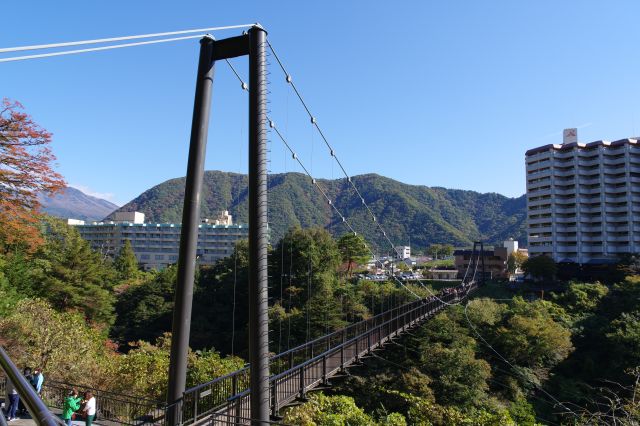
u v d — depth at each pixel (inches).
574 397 1141.1
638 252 2679.6
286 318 1529.3
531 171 3154.5
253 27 367.6
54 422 57.7
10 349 647.1
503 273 3142.2
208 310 1902.1
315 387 510.9
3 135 639.8
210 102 387.2
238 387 484.7
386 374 1027.9
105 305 1430.9
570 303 1764.3
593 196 2945.4
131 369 673.6
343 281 1985.7
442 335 1252.5
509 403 1087.0
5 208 661.3
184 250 366.9
